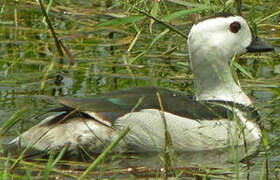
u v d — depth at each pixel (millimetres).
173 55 18844
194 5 16609
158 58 18766
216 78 14969
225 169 12797
